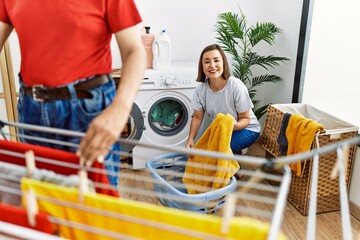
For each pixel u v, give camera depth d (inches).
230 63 127.8
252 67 130.0
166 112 111.3
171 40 120.1
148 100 104.4
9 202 32.2
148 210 25.1
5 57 86.6
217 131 79.8
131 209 25.5
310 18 100.9
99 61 35.3
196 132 101.3
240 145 97.5
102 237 27.3
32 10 32.4
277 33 119.8
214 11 120.4
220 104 96.1
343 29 96.2
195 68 106.7
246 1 122.0
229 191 74.5
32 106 36.0
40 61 33.7
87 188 26.8
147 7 114.2
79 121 35.8
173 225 24.8
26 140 38.4
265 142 100.0
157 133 109.3
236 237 23.4
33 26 32.8
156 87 102.8
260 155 119.7
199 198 71.0
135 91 31.4
